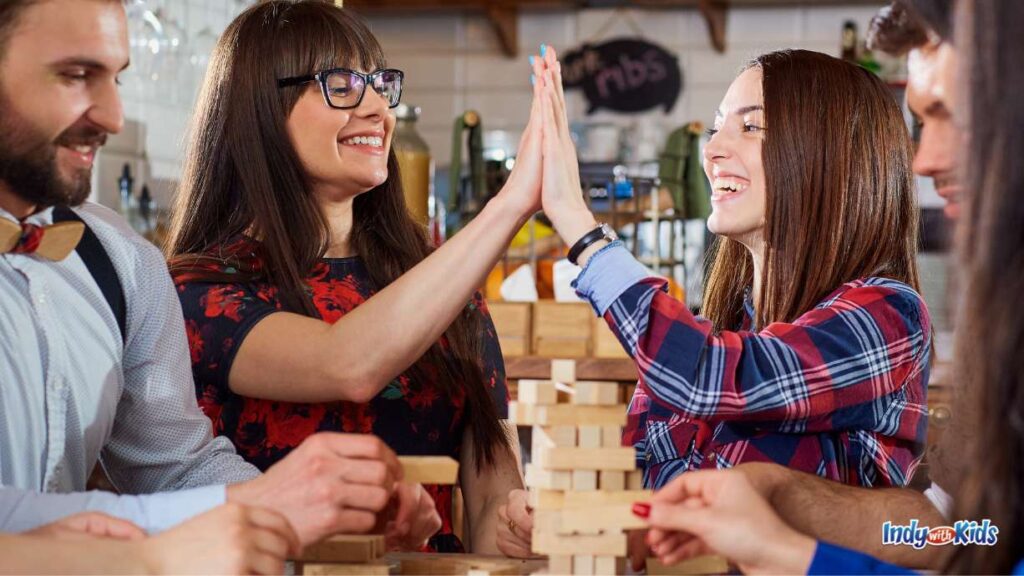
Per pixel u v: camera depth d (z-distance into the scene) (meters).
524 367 2.58
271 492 1.13
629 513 1.09
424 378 1.73
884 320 1.41
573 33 6.30
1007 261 0.90
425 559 1.24
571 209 1.43
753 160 1.53
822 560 1.02
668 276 2.88
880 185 1.52
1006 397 0.91
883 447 1.44
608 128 3.80
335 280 1.76
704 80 6.18
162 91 2.86
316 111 1.69
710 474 1.07
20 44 1.17
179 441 1.47
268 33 1.72
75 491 1.36
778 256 1.52
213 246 1.72
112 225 1.46
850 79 1.54
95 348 1.37
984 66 0.91
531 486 1.19
